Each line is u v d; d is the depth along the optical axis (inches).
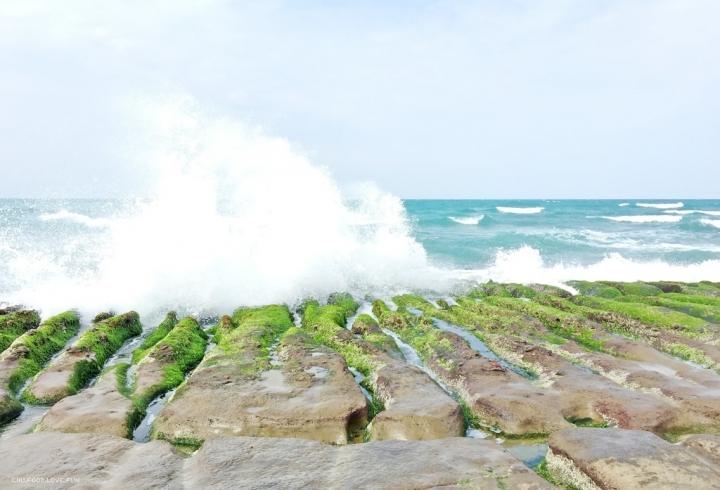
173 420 284.0
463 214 2412.6
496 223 1978.3
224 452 237.5
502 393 318.7
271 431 276.7
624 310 566.3
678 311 562.6
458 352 413.1
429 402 298.7
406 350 461.4
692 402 304.8
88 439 251.9
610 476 210.4
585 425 300.0
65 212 1307.8
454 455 233.3
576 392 323.0
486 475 214.7
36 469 221.5
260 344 413.4
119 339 469.4
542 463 246.8
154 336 485.4
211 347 470.6
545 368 378.9
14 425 295.3
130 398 318.0
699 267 927.7
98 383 341.4
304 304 621.6
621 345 449.1
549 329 530.0
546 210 3093.0
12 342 446.3
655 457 220.5
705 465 215.9
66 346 464.1
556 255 1131.9
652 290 717.3
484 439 265.9
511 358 420.5
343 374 344.5
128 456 237.0
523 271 887.7
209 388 319.6
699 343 455.2
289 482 209.8
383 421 278.1
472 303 625.3
